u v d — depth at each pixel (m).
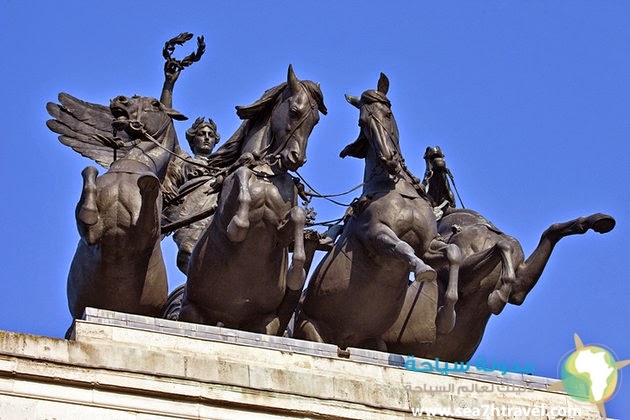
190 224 64.94
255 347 56.47
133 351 54.00
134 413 53.12
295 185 59.06
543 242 63.69
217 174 59.62
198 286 59.66
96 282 59.25
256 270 58.84
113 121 61.19
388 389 56.25
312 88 59.31
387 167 59.59
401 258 58.69
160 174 60.81
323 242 61.25
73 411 52.62
